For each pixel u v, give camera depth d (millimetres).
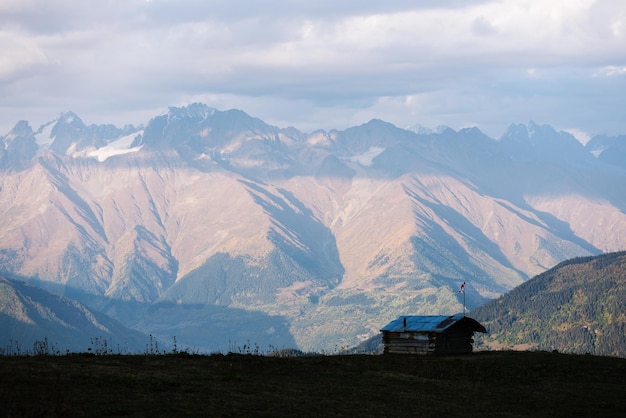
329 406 70312
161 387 71562
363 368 90625
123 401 65812
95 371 75438
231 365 85625
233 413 65188
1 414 59094
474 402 75875
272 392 73875
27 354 87562
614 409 74812
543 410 73875
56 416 60219
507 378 88312
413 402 74312
